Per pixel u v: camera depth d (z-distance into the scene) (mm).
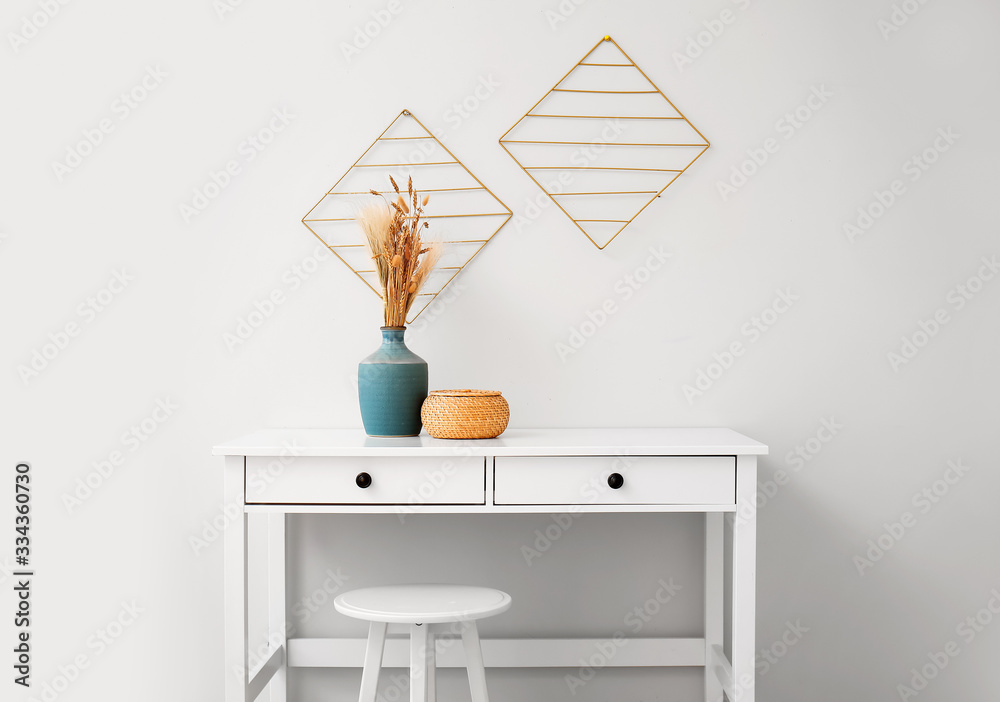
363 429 1879
